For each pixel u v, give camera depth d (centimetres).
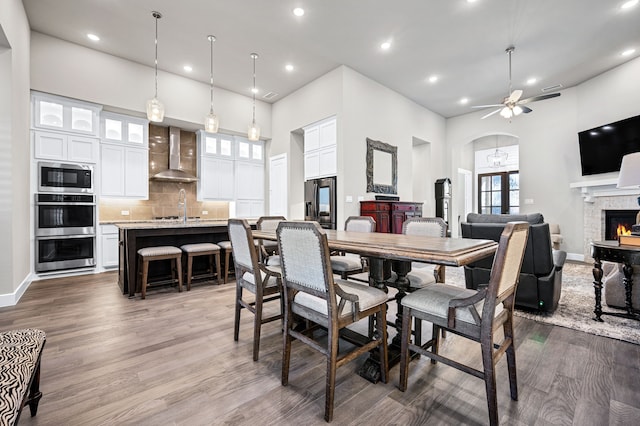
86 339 215
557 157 591
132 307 287
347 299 142
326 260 135
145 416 135
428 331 235
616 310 269
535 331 229
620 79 487
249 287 199
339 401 147
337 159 501
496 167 912
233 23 380
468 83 562
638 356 188
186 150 606
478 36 409
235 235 205
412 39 417
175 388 157
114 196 480
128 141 496
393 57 467
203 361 185
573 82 552
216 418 134
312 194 545
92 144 446
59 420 132
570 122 573
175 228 351
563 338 216
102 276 426
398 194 607
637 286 255
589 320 249
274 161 657
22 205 336
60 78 411
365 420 133
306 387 159
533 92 600
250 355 193
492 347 123
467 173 925
